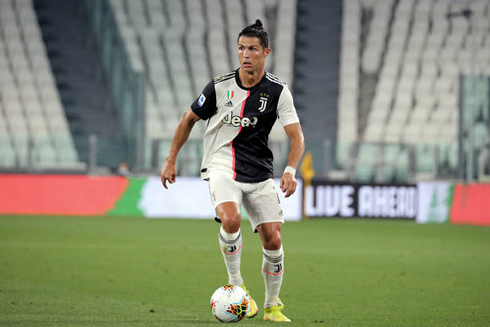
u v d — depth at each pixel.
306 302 21.84
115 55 109.31
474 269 32.28
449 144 94.94
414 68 115.88
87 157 83.88
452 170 85.69
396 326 17.69
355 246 43.81
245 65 16.83
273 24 118.00
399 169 80.75
